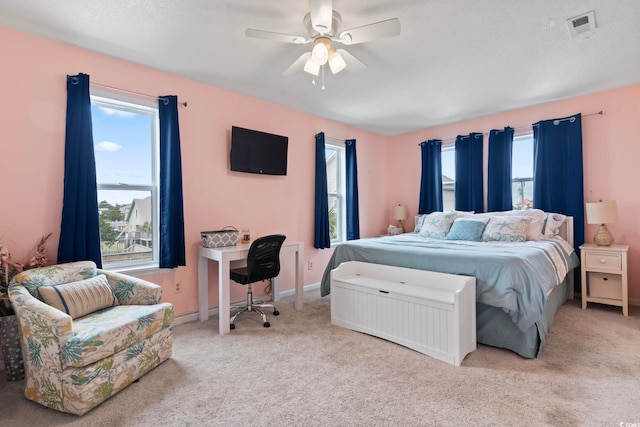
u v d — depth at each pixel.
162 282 3.04
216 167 3.43
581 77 3.20
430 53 2.70
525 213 3.69
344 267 3.11
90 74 2.65
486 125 4.47
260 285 3.87
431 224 4.15
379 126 5.00
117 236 2.93
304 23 2.23
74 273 2.29
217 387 1.96
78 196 2.50
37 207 2.43
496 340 2.42
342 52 2.40
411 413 1.69
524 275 2.28
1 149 2.30
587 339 2.58
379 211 5.49
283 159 3.97
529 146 4.18
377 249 3.17
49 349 1.72
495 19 2.22
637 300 3.45
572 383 1.94
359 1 2.02
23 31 2.36
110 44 2.55
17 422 1.65
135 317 2.04
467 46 2.59
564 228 3.72
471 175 4.51
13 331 2.04
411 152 5.33
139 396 1.87
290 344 2.58
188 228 3.22
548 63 2.89
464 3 2.04
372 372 2.12
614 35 2.42
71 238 2.46
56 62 2.50
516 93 3.62
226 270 2.88
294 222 4.20
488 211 4.34
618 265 3.16
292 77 3.18
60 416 1.70
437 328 2.30
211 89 3.38
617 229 3.55
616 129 3.53
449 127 4.86
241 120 3.63
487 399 1.80
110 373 1.84
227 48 2.62
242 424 1.62
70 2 2.03
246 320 3.17
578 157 3.68
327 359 2.31
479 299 2.42
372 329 2.73
